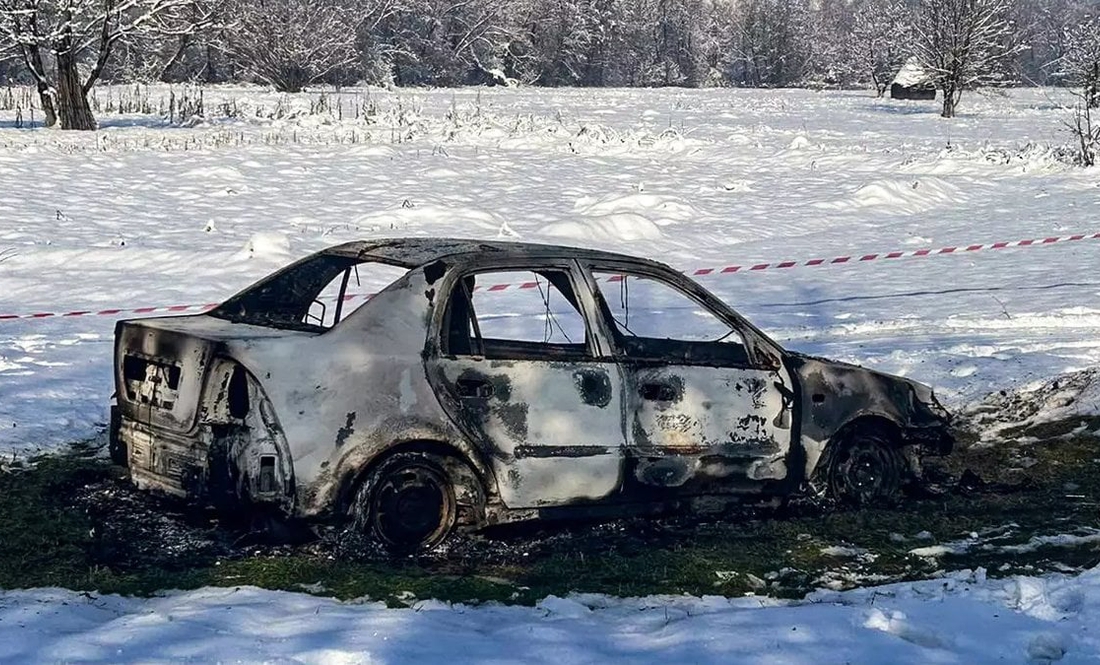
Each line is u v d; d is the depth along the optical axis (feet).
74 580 17.37
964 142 128.06
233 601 16.49
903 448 23.86
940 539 21.16
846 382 22.94
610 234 60.39
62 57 107.86
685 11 391.04
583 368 20.38
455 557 19.19
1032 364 33.35
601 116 157.17
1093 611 16.83
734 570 19.02
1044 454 27.20
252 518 19.25
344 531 18.71
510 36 308.60
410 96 191.62
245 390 18.52
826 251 58.75
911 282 48.78
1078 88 181.06
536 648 14.93
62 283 45.24
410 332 19.24
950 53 170.40
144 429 19.84
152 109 136.15
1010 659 15.15
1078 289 45.52
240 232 59.62
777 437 22.03
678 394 21.13
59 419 27.32
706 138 126.11
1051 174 95.09
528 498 19.79
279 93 181.37
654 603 17.40
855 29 305.12
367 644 14.71
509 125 127.85
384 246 21.52
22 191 69.00
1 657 14.02
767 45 396.98
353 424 18.52
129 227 59.77
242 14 177.17
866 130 145.89
